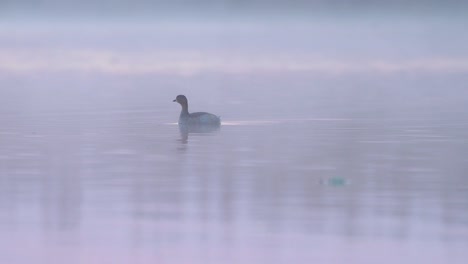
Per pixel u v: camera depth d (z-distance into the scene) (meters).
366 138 30.81
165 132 32.31
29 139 30.67
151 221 20.27
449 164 26.12
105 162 26.53
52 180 24.12
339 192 22.73
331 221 20.19
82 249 18.42
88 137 31.14
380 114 37.44
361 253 18.06
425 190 22.89
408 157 27.25
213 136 31.33
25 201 21.97
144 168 25.62
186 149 28.66
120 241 18.84
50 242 18.84
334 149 28.64
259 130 32.75
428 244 18.58
